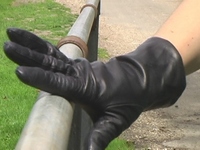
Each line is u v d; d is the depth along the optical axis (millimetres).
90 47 3939
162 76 1725
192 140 6062
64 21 13234
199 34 1779
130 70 1708
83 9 3697
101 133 1614
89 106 1630
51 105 1486
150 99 1710
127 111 1659
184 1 1867
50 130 1308
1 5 14703
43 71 1522
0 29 11586
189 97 7910
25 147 1181
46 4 15609
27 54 1532
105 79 1644
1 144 5102
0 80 7207
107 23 15000
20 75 1476
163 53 1758
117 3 18719
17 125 5543
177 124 6574
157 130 6297
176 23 1814
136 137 5977
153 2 19312
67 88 1557
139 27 14805
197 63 1811
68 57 1851
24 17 13523
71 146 2020
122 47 11852
